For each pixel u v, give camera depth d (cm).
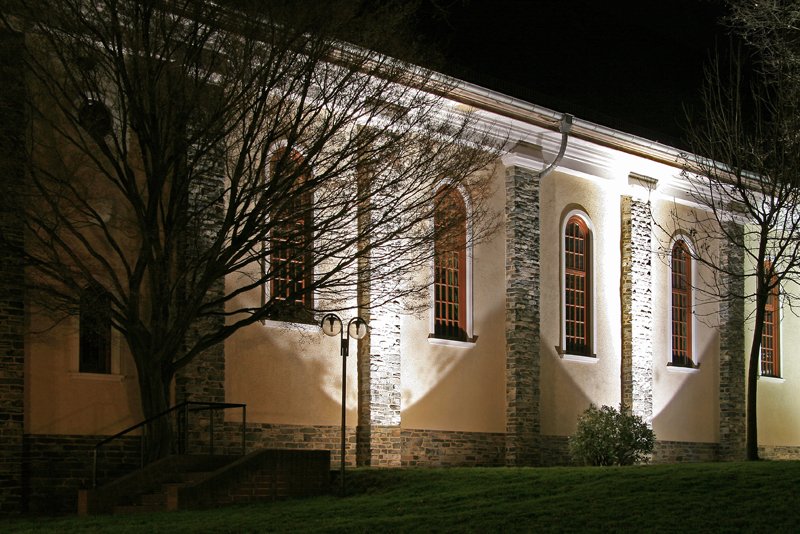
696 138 2895
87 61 1908
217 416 2223
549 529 1417
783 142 2512
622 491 1667
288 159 2073
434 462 2658
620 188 3216
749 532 1384
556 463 2927
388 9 2159
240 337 2309
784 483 1670
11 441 1928
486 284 2831
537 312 2908
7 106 1927
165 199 2167
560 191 3038
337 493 1905
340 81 2091
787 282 3816
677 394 3341
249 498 1822
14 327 1948
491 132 2814
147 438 1981
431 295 2703
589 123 3022
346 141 2277
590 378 3069
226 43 1948
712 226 3509
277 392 2362
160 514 1666
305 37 1977
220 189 2233
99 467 2062
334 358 2491
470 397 2764
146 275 2159
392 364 2569
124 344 2134
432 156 2180
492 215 2831
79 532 1496
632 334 3166
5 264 1939
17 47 1936
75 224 2067
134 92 1922
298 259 2239
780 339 3778
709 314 3497
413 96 2291
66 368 2048
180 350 2167
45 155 2019
